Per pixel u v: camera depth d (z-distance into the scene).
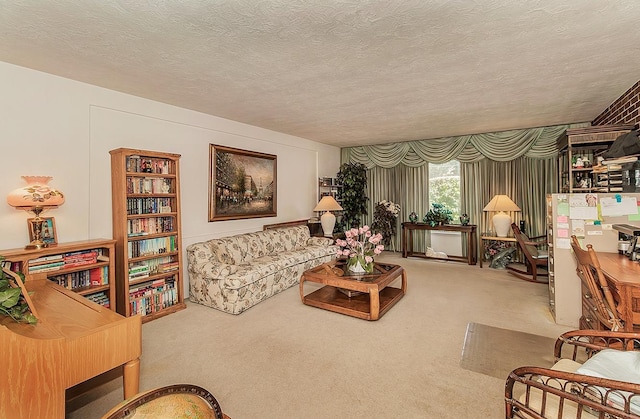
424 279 4.55
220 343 2.60
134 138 3.33
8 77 2.48
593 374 1.24
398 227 6.65
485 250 5.72
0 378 1.18
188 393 1.11
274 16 1.80
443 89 3.16
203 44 2.16
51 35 2.03
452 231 5.94
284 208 5.55
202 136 4.06
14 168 2.52
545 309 3.32
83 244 2.66
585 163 3.69
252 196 4.81
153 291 3.24
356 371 2.17
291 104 3.67
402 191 6.58
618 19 1.87
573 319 2.88
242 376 2.12
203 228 4.09
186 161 3.86
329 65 2.54
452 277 4.66
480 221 5.73
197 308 3.47
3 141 2.46
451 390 1.95
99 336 1.43
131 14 1.77
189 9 1.72
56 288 2.11
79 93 2.90
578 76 2.83
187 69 2.61
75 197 2.88
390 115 4.20
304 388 1.98
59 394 1.32
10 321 1.49
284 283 4.11
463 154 5.78
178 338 2.70
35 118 2.62
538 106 3.80
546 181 5.15
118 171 3.02
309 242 5.47
